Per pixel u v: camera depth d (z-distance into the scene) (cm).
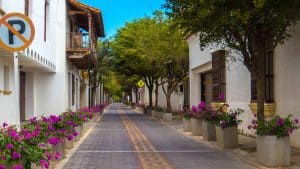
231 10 1283
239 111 1884
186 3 1381
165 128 2844
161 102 5450
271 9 1270
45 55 2389
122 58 4659
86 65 4022
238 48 1520
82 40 3331
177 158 1448
